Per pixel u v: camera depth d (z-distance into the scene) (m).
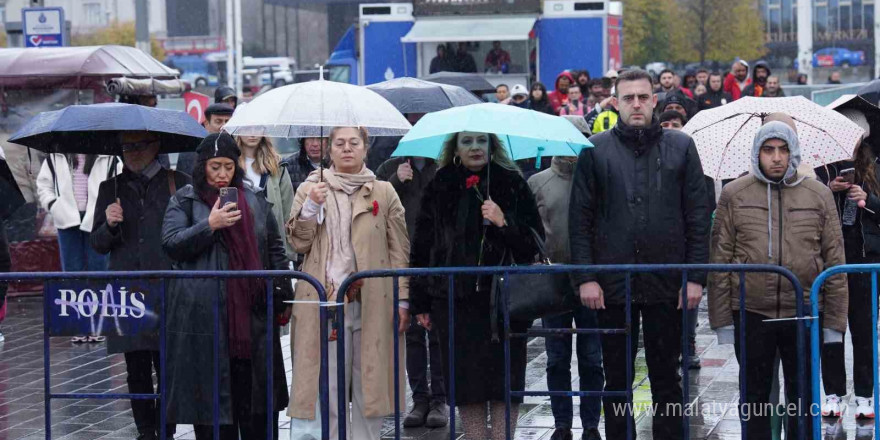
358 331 11.14
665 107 18.44
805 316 10.79
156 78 22.91
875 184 12.90
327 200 11.14
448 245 10.98
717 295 10.97
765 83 31.86
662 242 10.94
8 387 15.88
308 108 10.83
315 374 10.98
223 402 10.77
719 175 12.85
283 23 117.88
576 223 11.12
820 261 11.02
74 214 18.86
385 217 11.32
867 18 134.75
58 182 18.88
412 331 13.63
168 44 130.88
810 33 94.88
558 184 12.74
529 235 10.88
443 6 41.25
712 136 13.02
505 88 32.56
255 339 10.88
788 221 10.98
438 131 10.39
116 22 121.69
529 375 15.93
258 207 11.34
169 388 10.81
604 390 11.22
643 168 11.01
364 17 41.66
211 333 10.72
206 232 10.78
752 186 11.12
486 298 10.88
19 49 22.59
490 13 40.81
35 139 13.13
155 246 12.58
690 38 106.38
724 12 105.75
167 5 135.12
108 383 15.96
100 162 18.52
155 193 12.65
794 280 10.30
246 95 69.62
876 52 96.75
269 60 96.69
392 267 11.31
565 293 10.70
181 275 10.59
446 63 41.12
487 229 10.95
